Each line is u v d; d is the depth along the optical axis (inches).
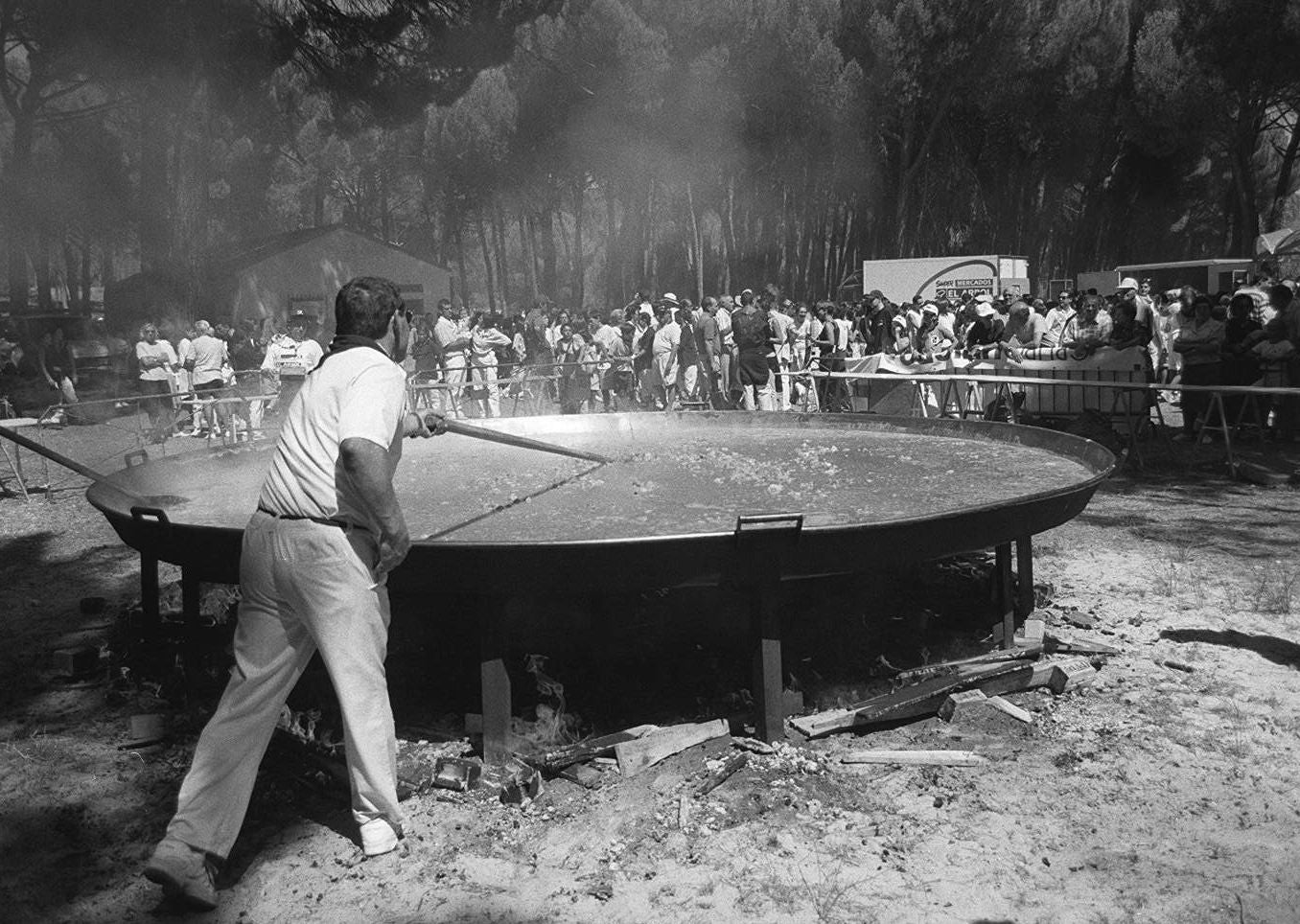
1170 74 1330.0
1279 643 198.2
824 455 242.1
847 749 154.9
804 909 116.0
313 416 122.1
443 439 287.4
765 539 144.6
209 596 226.2
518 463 247.4
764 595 150.0
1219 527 301.4
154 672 193.9
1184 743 154.9
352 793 131.0
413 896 121.3
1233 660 189.9
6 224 986.1
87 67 816.9
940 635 199.5
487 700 150.1
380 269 1091.3
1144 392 449.7
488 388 663.1
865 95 1211.9
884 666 183.0
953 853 126.2
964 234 1510.8
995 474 211.6
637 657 182.5
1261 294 574.2
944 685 167.5
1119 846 127.5
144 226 978.1
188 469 231.8
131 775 156.2
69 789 151.9
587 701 172.6
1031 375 478.6
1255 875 120.3
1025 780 144.6
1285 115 1478.8
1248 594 230.1
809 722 158.4
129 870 129.7
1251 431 473.4
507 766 148.4
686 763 149.9
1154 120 1365.7
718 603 185.2
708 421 299.6
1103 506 336.5
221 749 122.7
